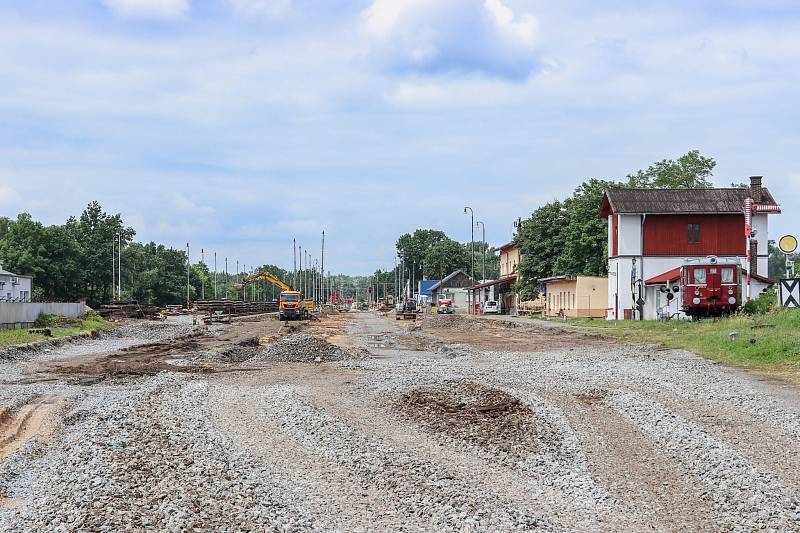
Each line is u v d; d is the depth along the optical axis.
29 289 86.12
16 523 10.08
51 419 18.22
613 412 18.20
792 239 41.66
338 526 10.01
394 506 10.91
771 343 28.53
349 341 49.44
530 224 91.25
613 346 38.09
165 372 28.69
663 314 53.19
